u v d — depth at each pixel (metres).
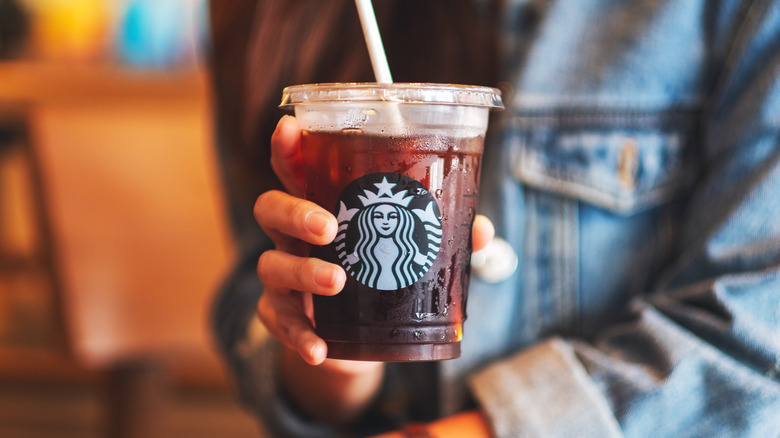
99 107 0.99
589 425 0.53
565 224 0.64
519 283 0.65
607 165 0.63
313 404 0.63
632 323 0.58
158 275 1.01
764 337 0.53
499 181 0.65
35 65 1.15
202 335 1.03
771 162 0.56
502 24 0.67
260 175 0.68
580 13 0.64
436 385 0.64
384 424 0.66
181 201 1.00
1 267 1.16
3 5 1.36
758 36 0.58
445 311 0.46
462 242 0.47
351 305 0.46
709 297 0.55
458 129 0.45
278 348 0.64
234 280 0.73
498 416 0.54
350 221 0.45
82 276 0.99
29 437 1.42
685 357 0.53
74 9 1.34
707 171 0.62
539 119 0.64
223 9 0.67
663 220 0.63
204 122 0.99
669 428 0.53
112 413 1.06
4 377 1.59
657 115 0.63
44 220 0.98
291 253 0.49
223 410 1.50
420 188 0.45
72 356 1.01
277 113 0.66
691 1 0.61
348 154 0.45
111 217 0.99
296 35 0.65
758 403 0.52
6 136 1.25
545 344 0.58
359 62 0.66
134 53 1.32
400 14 0.67
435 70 0.66
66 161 0.98
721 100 0.60
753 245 0.56
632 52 0.62
